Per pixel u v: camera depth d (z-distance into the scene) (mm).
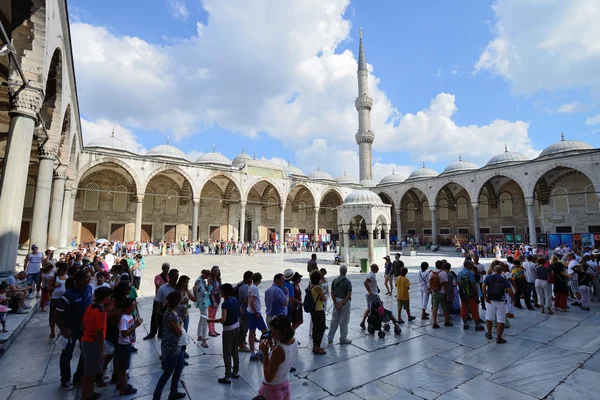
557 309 9531
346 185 42656
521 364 5469
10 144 8266
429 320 8297
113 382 4730
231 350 4785
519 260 9930
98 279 6492
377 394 4414
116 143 30297
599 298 10680
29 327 7188
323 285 7258
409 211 47125
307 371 5145
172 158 33531
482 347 6289
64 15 10461
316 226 39281
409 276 15883
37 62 8531
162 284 6988
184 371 5121
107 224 30312
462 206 41250
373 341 6621
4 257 7938
